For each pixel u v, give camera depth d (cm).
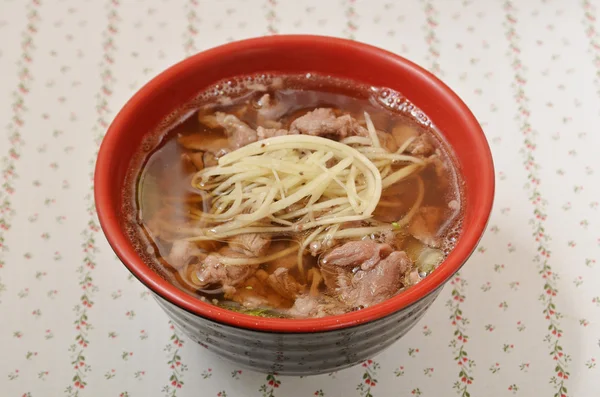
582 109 54
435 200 43
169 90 45
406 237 42
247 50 46
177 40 57
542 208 50
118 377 44
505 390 44
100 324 46
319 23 58
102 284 47
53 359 44
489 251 48
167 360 45
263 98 47
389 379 44
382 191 43
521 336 45
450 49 57
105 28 58
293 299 40
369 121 46
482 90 55
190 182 44
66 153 52
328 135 45
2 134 53
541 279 47
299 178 43
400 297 36
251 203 42
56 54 57
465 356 45
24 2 59
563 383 44
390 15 59
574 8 59
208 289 40
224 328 37
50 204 50
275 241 42
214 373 44
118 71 56
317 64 48
